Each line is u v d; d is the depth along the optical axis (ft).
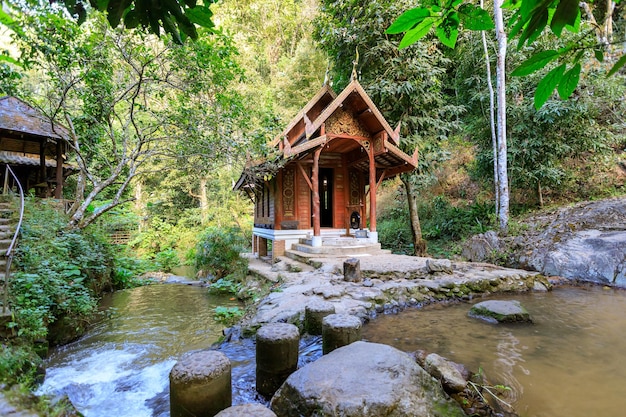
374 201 33.09
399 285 20.62
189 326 21.47
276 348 11.09
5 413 6.03
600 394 9.96
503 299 20.75
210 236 39.04
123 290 32.89
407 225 46.85
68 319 18.47
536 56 3.67
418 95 34.81
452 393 9.68
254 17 75.56
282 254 35.50
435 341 14.23
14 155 41.55
